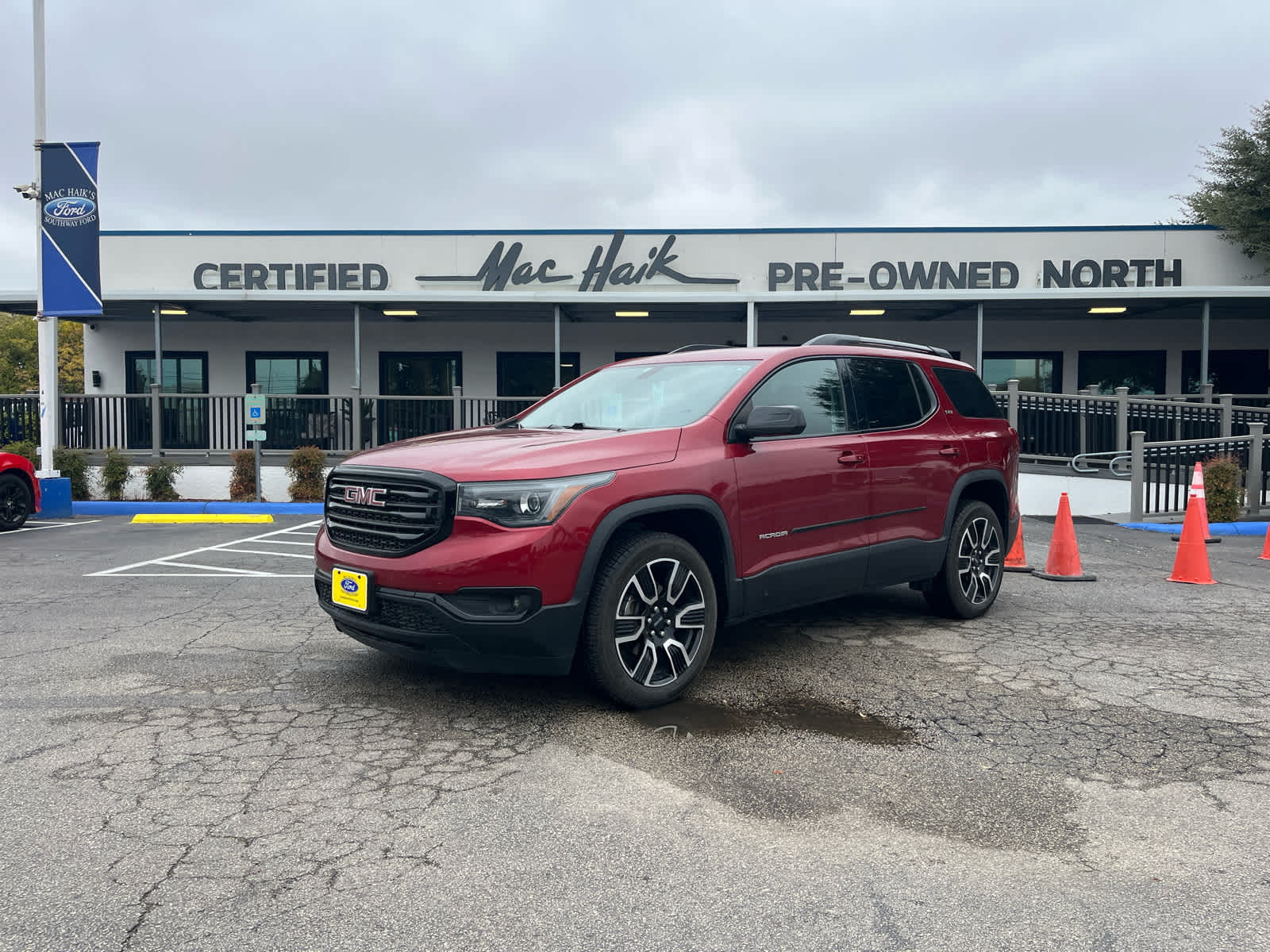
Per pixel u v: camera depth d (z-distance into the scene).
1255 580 7.64
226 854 2.78
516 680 4.62
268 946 2.30
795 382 4.98
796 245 18.33
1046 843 2.87
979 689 4.50
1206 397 15.41
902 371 5.71
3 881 2.62
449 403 16.16
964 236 18.19
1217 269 17.95
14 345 59.22
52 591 7.10
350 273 18.45
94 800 3.18
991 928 2.38
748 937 2.34
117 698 4.32
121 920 2.41
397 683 4.55
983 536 6.09
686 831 2.95
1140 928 2.38
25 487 11.58
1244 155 17.62
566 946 2.30
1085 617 6.12
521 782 3.34
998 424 6.30
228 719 4.03
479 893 2.56
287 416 15.77
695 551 4.24
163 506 13.72
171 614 6.22
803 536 4.77
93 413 15.69
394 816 3.05
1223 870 2.69
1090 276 18.05
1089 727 3.95
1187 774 3.43
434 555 3.79
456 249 18.45
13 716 4.06
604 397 5.19
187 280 18.47
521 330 19.47
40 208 13.49
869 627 5.82
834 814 3.08
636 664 4.11
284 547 9.73
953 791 3.27
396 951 2.28
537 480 3.80
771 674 4.75
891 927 2.39
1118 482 13.02
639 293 16.61
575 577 3.81
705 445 4.39
